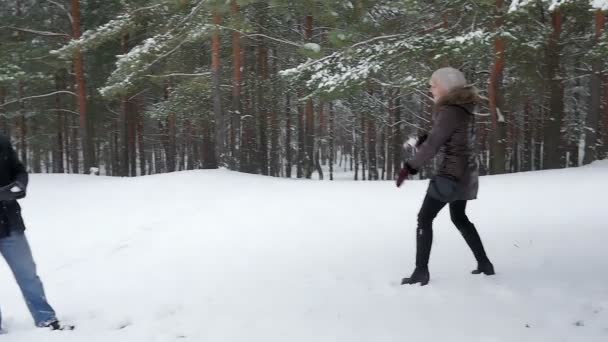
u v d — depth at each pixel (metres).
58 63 18.80
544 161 23.66
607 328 3.02
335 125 43.16
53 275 5.07
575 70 20.17
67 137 30.09
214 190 10.12
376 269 4.38
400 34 14.57
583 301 3.42
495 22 13.13
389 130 28.95
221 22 14.91
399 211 6.99
